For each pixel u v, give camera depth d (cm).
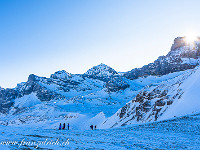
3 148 1141
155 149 1530
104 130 3088
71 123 11731
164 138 2105
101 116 10725
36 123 14412
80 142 1656
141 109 7338
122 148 1498
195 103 4856
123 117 7975
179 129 2683
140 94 8419
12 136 1698
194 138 2091
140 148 1554
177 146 1669
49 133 2255
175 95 6419
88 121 11250
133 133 2525
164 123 3322
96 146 1500
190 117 3553
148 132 2602
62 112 18475
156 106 6706
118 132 2708
